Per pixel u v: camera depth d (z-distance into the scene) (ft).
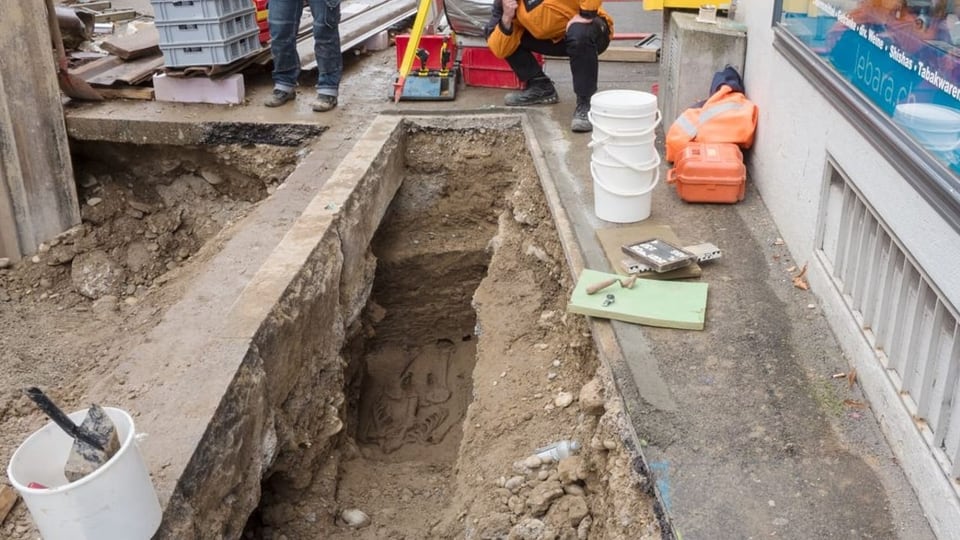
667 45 19.54
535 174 18.26
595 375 12.39
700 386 10.59
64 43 24.70
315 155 18.48
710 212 15.33
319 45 20.45
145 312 16.55
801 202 13.14
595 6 18.20
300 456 13.61
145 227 20.97
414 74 21.75
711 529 8.50
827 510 8.70
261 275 13.30
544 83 21.11
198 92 21.42
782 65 14.43
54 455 8.43
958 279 8.05
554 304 16.16
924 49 8.59
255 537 13.29
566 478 11.71
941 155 8.22
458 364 20.86
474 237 20.86
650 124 14.46
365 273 17.54
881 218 10.00
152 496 8.45
